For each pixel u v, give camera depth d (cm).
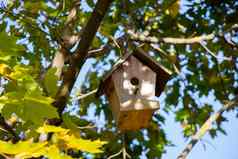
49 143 283
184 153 511
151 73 531
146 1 744
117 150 804
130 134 823
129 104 501
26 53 540
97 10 478
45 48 538
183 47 827
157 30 797
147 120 511
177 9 753
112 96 529
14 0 528
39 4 528
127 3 675
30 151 249
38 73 493
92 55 537
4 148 245
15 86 300
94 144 283
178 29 828
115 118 518
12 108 290
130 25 613
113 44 550
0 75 303
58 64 480
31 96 288
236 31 771
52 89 331
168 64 819
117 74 522
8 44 302
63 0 526
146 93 516
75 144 281
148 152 846
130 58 532
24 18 473
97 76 809
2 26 529
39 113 292
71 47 502
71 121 376
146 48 745
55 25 482
